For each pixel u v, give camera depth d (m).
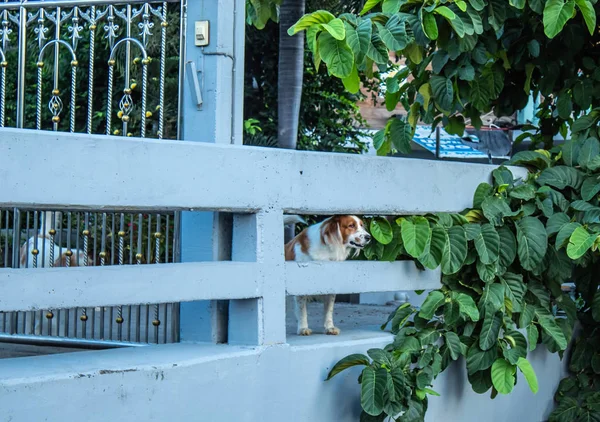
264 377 3.66
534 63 5.74
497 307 4.41
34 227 5.00
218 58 4.17
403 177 4.36
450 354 4.33
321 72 11.95
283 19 8.46
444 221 4.43
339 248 5.02
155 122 8.91
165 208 3.32
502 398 4.89
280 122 8.61
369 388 3.79
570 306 5.01
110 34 4.44
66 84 8.82
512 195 4.71
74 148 3.02
